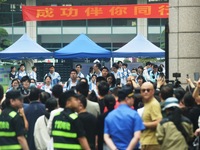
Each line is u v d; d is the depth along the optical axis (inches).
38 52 1416.1
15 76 1456.7
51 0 2746.1
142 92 586.2
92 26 2721.5
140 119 519.5
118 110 522.0
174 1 1037.2
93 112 630.5
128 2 2723.9
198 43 1030.4
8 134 535.5
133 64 1779.0
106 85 666.2
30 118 660.1
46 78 1093.1
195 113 633.6
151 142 581.9
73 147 510.0
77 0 2728.8
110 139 519.5
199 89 643.5
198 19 1029.8
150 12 1555.1
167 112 555.2
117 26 2723.9
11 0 2709.2
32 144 657.6
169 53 1043.9
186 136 547.2
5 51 1427.2
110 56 1440.7
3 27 2711.6
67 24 2719.0
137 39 1514.5
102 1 2731.3
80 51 1405.0
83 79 751.7
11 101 541.3
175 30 1036.5
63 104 561.6
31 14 1529.3
